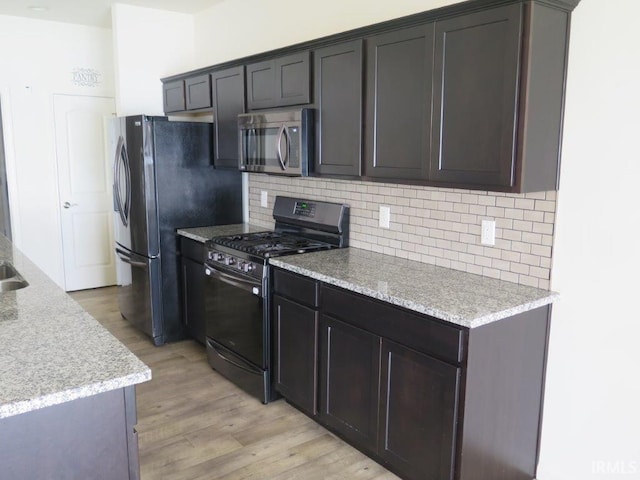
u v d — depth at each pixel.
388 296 2.21
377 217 3.08
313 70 2.96
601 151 2.05
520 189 2.01
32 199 5.19
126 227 4.20
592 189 2.09
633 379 2.04
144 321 4.12
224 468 2.50
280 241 3.39
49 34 5.05
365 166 2.70
